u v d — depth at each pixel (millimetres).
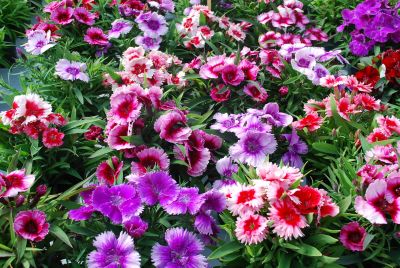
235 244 429
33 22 935
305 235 428
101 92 681
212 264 492
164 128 518
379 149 491
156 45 782
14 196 417
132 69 643
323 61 725
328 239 413
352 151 544
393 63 690
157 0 864
